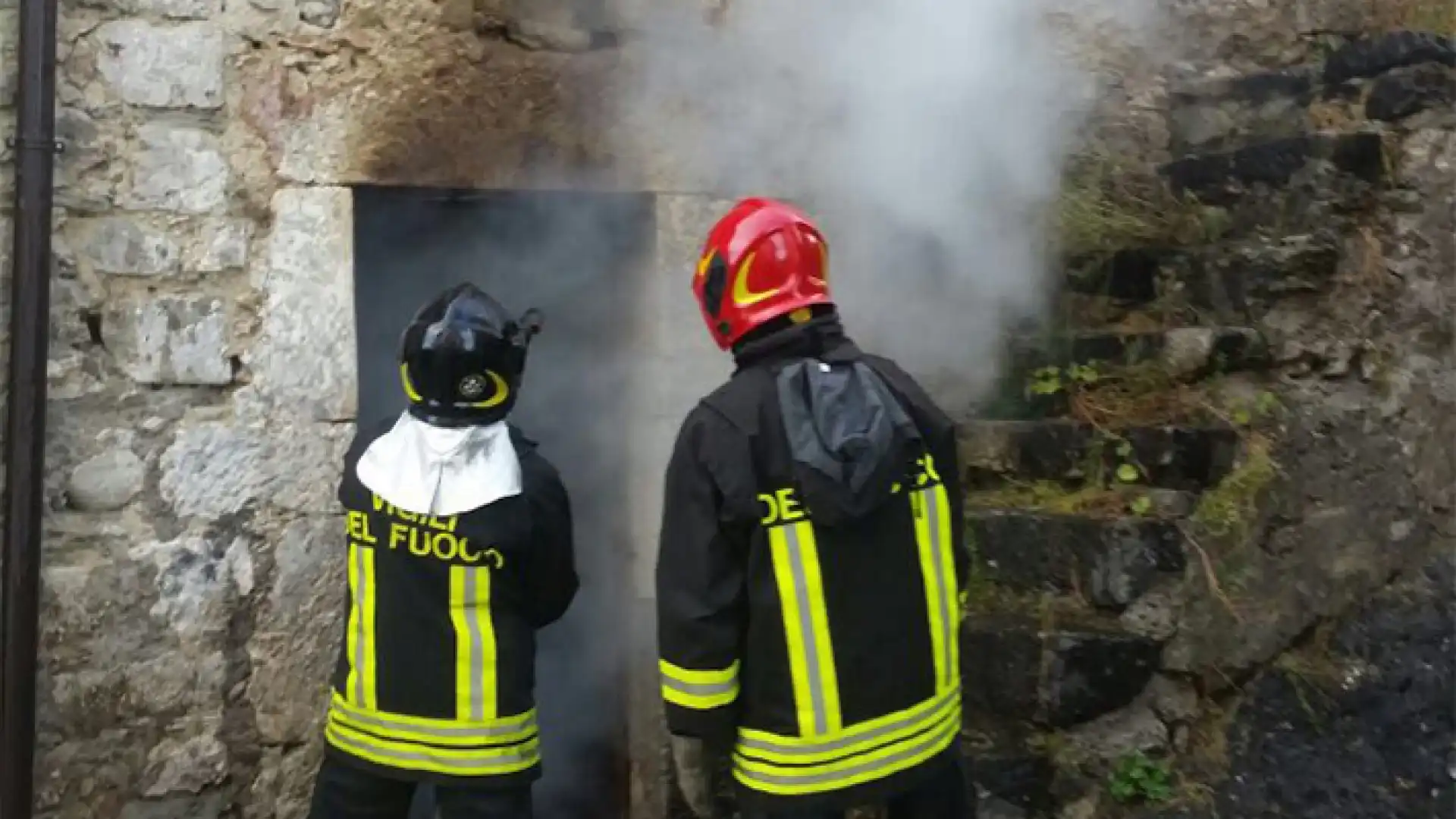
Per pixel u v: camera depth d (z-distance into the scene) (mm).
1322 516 3039
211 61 3020
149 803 2988
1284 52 4059
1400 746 2754
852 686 2193
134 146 2965
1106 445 3223
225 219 3045
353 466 2590
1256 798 2799
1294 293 3279
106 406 2945
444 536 2480
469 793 2494
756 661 2215
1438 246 3113
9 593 2771
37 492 2787
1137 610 2988
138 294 2975
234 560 3049
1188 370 3279
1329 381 3191
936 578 2297
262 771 3086
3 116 2834
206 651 3029
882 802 2213
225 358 3043
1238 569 2992
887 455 2188
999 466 3361
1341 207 3273
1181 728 2938
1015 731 2965
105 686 2939
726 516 2184
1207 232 3570
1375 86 3359
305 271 3109
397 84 3203
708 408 2230
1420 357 3084
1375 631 2928
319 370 3123
